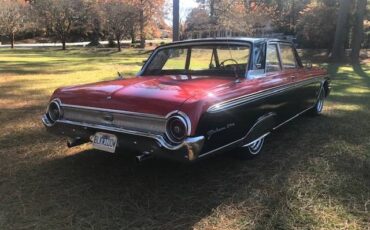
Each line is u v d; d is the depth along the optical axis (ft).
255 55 15.20
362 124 21.86
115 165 15.02
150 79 14.60
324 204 12.00
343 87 38.29
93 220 11.01
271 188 13.07
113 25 118.93
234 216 11.27
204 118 11.22
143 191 12.79
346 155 16.42
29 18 134.72
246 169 14.70
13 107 25.70
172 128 11.10
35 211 11.50
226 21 136.15
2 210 11.53
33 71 49.80
